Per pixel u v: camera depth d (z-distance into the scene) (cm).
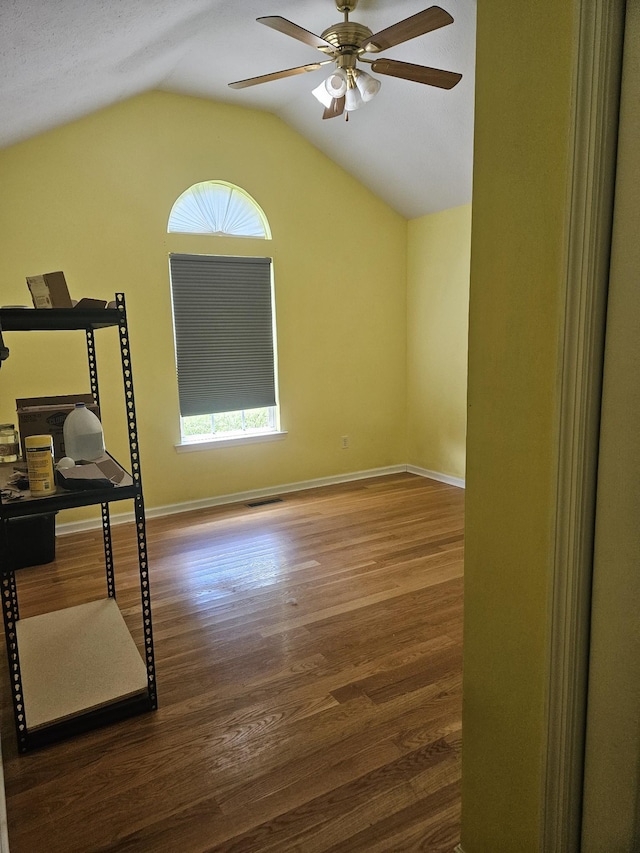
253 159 421
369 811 148
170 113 384
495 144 102
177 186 393
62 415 217
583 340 90
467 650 123
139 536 185
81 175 359
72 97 291
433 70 256
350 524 383
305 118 416
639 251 83
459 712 187
